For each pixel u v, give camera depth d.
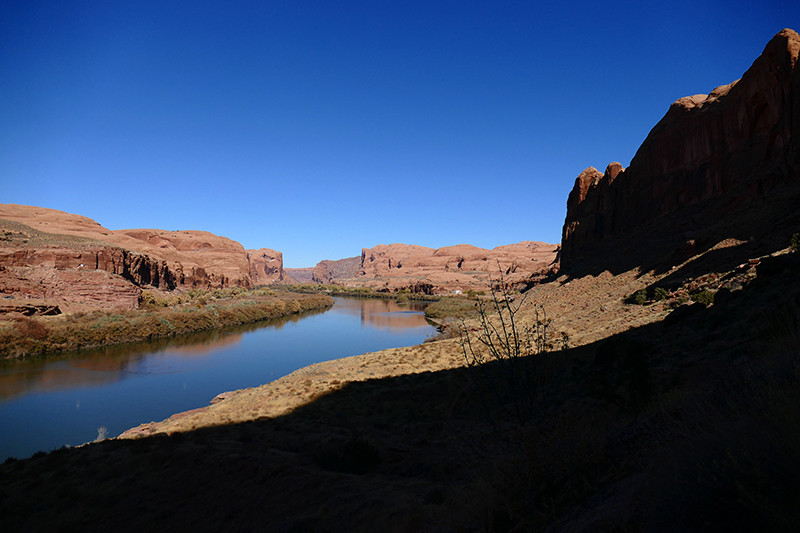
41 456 17.25
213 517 10.54
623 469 3.23
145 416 27.73
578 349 20.78
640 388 6.79
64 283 76.06
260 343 60.31
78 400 31.23
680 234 49.28
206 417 22.70
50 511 11.66
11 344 47.28
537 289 80.69
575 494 3.36
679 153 61.00
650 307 27.00
